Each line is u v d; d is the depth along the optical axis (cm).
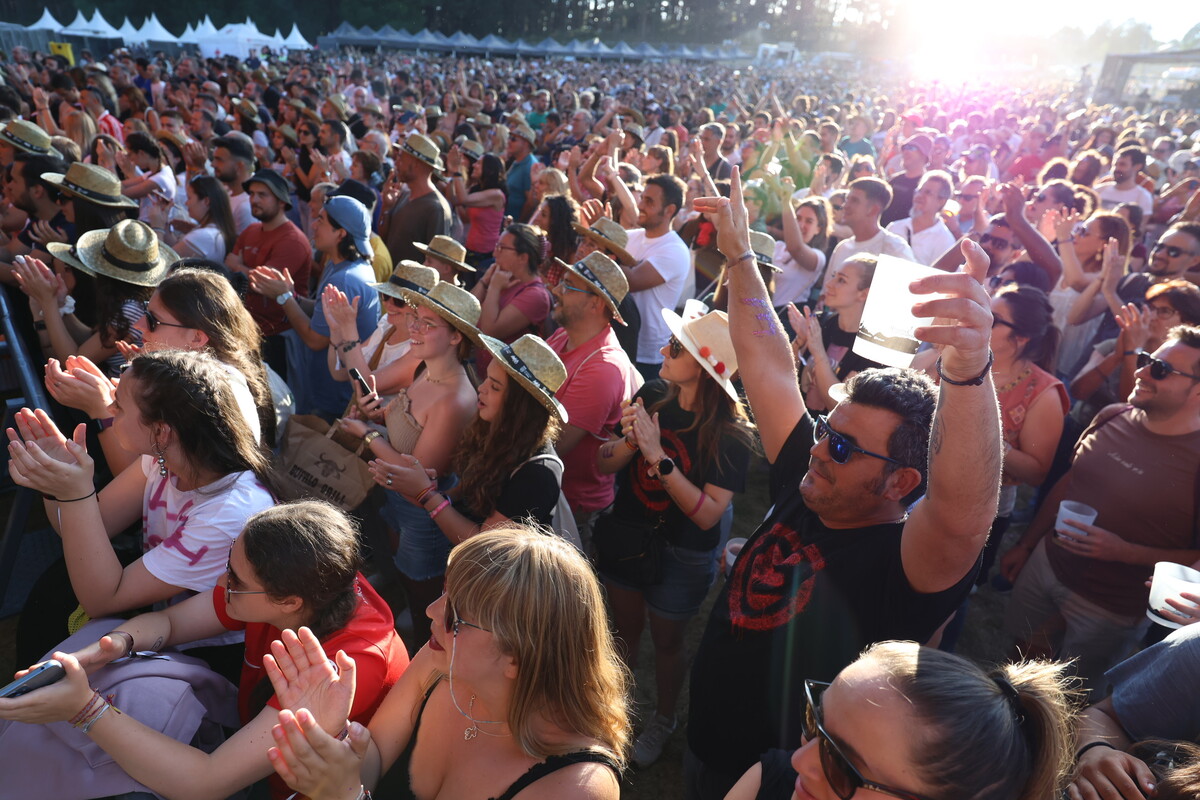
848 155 1380
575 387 325
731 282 226
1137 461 268
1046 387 324
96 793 168
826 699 121
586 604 154
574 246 509
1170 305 351
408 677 177
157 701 177
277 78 2252
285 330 473
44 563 384
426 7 8025
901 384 167
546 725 153
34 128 624
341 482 288
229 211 565
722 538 296
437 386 302
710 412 269
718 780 200
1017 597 309
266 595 178
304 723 139
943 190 591
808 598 179
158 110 1462
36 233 507
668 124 1688
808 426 216
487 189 774
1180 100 4350
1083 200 643
